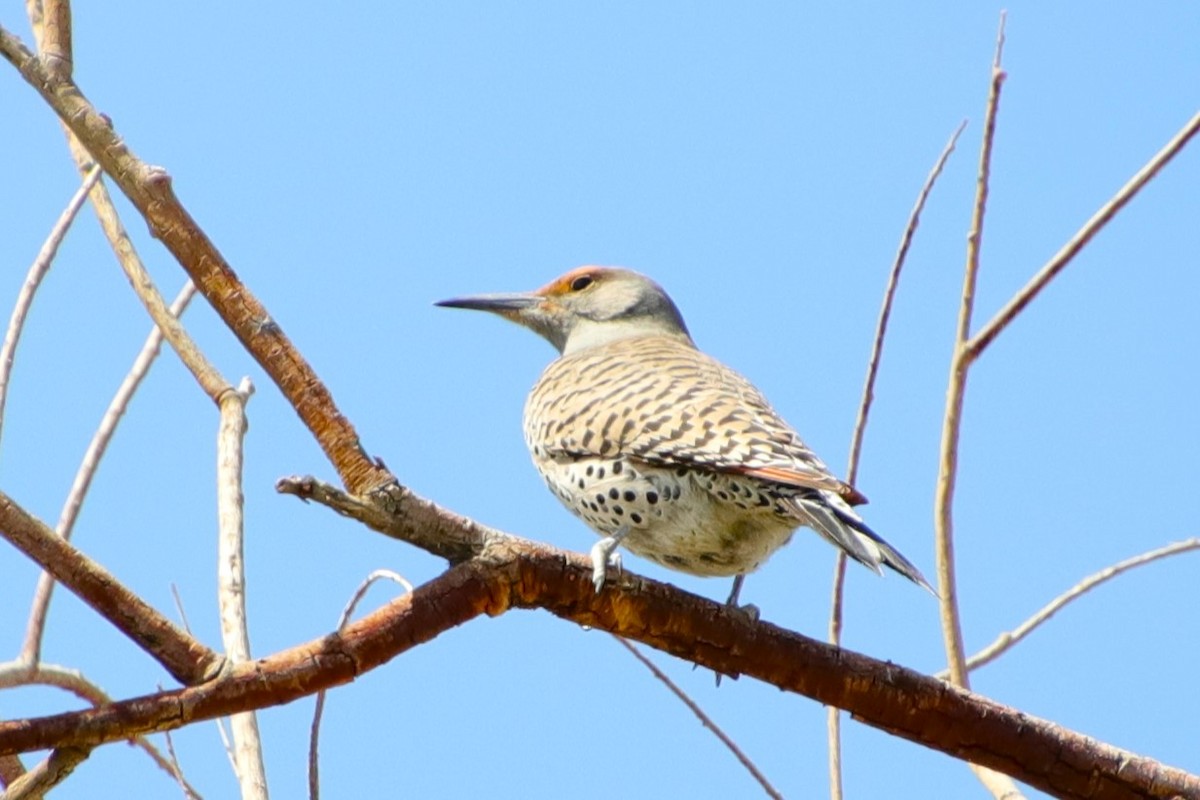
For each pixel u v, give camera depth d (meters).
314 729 8.78
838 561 9.96
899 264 9.83
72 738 7.31
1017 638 9.98
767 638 9.10
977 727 9.08
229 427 9.13
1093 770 9.09
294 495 8.09
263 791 8.06
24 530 7.32
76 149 9.84
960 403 8.93
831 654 9.08
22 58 8.42
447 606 8.30
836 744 9.17
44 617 9.11
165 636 7.58
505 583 8.52
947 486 9.11
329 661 7.85
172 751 9.10
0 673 8.88
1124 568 10.12
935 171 9.67
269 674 7.71
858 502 10.36
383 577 8.66
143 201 8.35
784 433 11.68
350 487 8.24
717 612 9.06
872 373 10.10
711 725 9.58
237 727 8.30
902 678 9.11
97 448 9.49
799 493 10.77
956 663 9.23
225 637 8.32
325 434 8.22
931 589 9.37
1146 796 9.11
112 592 7.50
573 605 8.84
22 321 8.92
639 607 8.93
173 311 10.29
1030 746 9.11
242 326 8.31
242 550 8.66
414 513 8.30
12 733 7.20
